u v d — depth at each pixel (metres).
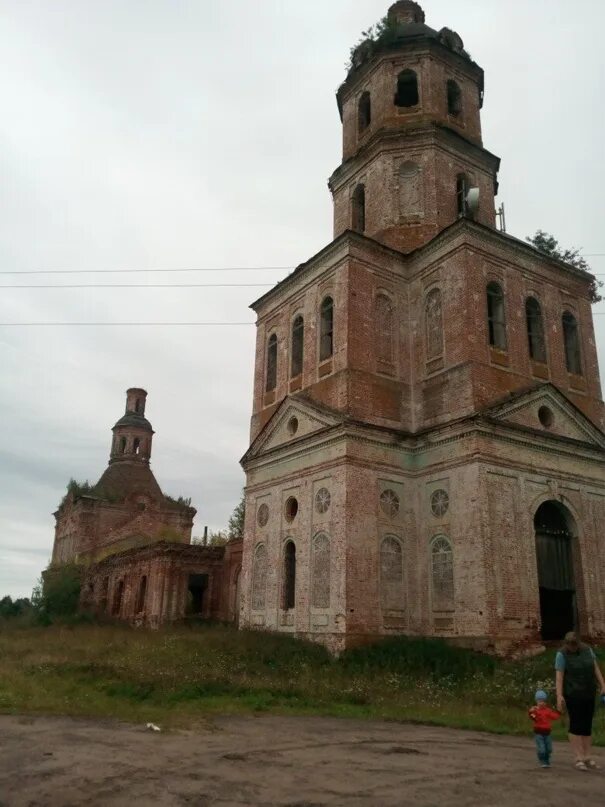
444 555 21.80
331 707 14.66
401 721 13.38
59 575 55.12
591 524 23.72
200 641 22.94
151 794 7.41
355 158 29.78
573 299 27.31
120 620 44.97
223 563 42.78
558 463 23.39
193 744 10.35
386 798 7.37
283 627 23.88
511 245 25.30
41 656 21.33
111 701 14.36
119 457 70.12
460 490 21.69
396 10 32.88
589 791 7.86
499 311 24.50
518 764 9.44
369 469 22.62
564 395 24.39
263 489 26.88
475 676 17.91
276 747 10.27
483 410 22.00
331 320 25.89
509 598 20.50
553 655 19.23
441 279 24.77
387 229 27.38
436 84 29.39
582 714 9.31
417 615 22.09
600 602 23.08
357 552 21.58
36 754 9.41
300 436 24.94
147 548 44.44
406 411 24.42
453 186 28.12
